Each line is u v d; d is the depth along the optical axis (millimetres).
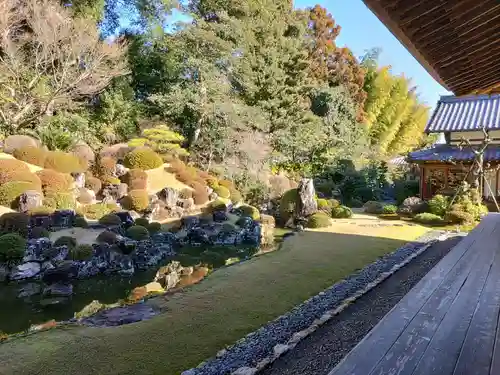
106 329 3918
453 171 14102
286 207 11352
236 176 13648
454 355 1734
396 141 26562
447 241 8641
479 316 2221
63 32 10906
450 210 11203
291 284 5441
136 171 10602
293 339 3607
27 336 3775
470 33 2734
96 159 11039
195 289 5234
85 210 8547
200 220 9617
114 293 5434
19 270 5840
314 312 4355
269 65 16844
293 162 17000
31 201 7633
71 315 4625
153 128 13344
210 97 14477
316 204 11516
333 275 5883
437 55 3158
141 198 9609
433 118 15328
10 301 5070
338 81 22938
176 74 15664
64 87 10883
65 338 3699
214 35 14758
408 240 8695
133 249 6984
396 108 25406
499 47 3094
